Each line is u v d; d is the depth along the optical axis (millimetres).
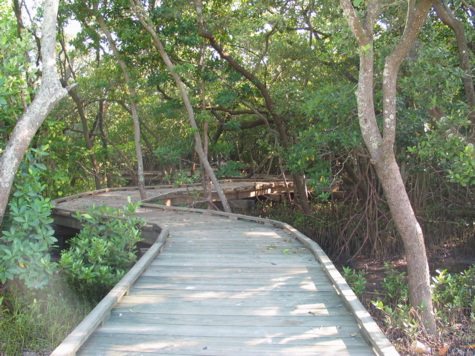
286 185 17766
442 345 6383
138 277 5637
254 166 21562
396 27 10445
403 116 9453
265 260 6531
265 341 3830
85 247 6844
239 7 13859
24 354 5531
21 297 6664
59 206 11977
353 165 13398
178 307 4633
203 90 13922
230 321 4266
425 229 12820
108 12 12367
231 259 6602
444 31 11805
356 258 12375
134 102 13352
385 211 12922
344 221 13500
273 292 5121
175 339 3859
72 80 19797
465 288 8109
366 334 3816
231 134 19359
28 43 6219
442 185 12945
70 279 6691
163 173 23234
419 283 6914
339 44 9203
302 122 13664
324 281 5527
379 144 6891
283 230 8891
